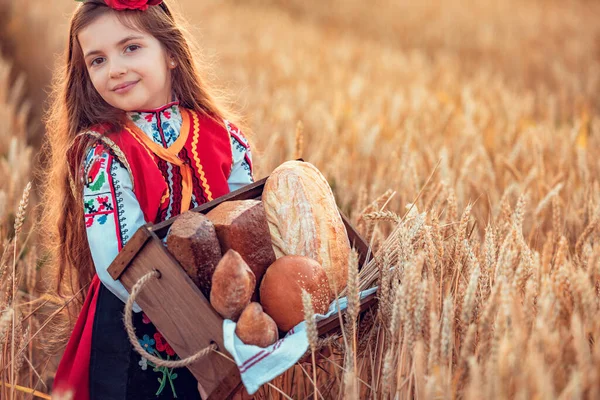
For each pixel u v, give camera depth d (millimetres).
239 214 1876
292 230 2012
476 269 1756
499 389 1458
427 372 1774
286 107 5574
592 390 1506
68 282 2639
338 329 1984
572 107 7695
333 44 12211
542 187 3400
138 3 2039
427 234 2033
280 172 2100
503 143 4645
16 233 2166
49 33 8156
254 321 1688
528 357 1564
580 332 1530
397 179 3254
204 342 1766
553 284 1866
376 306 2090
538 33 14117
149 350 2039
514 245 2092
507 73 11656
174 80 2301
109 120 2076
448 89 7816
